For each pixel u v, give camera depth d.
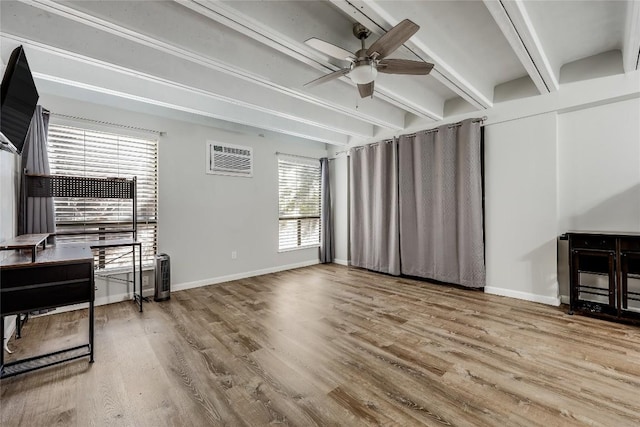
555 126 3.39
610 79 3.03
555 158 3.39
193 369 2.12
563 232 3.45
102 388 1.89
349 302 3.59
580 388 1.86
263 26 2.11
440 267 4.28
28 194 2.93
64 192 3.08
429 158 4.42
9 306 1.92
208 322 2.99
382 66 2.33
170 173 4.08
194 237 4.32
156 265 3.66
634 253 2.77
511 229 3.72
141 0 2.09
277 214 5.36
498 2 1.86
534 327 2.80
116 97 3.63
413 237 4.65
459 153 4.07
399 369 2.10
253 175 5.00
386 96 3.40
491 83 3.71
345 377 2.01
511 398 1.77
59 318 3.09
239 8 1.96
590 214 3.29
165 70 2.80
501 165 3.79
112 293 3.64
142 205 3.89
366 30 2.47
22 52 1.94
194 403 1.75
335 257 6.16
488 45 2.82
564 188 3.44
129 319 3.07
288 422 1.59
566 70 3.29
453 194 4.14
